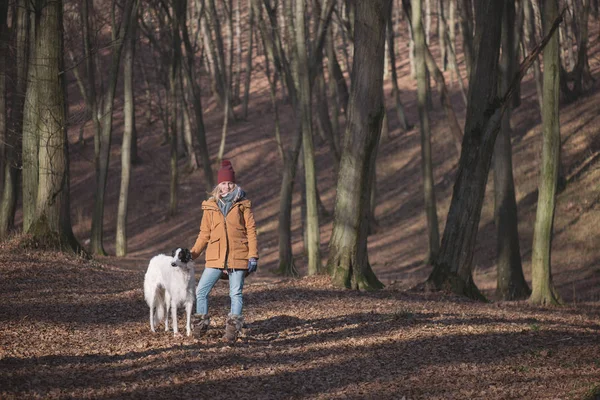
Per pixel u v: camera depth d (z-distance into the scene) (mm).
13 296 11391
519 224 28688
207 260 8109
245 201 8125
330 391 6223
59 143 16359
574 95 38062
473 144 14750
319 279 14078
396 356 7691
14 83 21172
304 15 20547
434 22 67750
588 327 10742
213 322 9734
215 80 53312
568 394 6047
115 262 22266
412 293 14102
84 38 27844
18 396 5414
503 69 19516
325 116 36375
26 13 20031
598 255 24594
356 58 13664
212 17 44438
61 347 7676
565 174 31453
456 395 6148
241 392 6074
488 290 21984
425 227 31578
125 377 6375
